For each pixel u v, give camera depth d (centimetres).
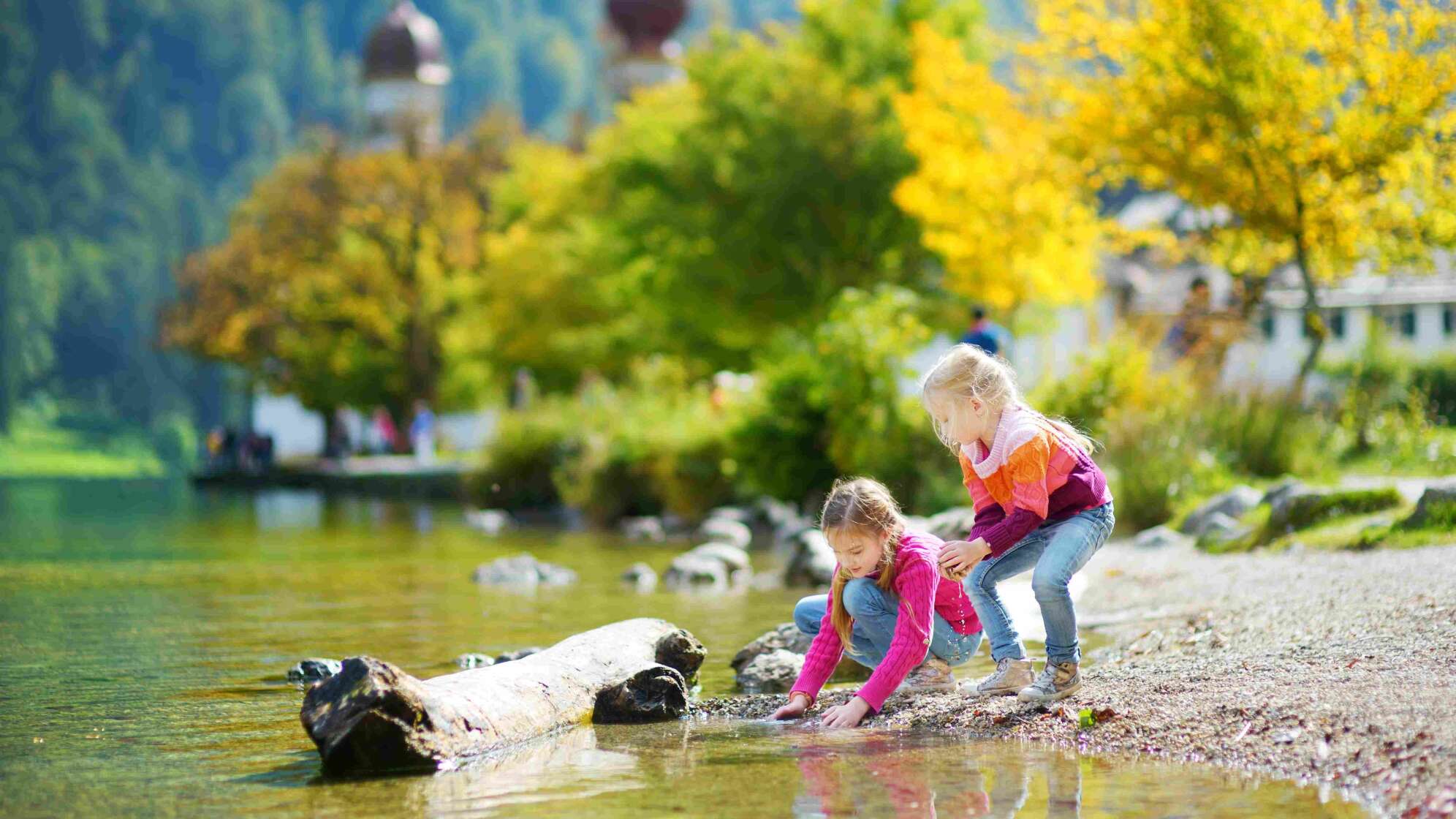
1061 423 478
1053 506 465
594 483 1927
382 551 1391
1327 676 444
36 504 2839
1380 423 1333
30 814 351
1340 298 3259
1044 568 456
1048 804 346
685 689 490
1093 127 1575
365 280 4628
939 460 1381
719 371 3269
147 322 11312
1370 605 559
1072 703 453
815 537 1030
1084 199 1811
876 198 2778
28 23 13425
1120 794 353
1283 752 380
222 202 13212
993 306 2047
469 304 4341
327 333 4797
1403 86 1393
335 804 360
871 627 484
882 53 2964
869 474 1409
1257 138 1457
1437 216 1417
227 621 782
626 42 7031
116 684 559
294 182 4969
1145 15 1504
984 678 538
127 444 10250
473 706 429
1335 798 344
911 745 422
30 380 10162
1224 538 932
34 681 568
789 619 776
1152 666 514
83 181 12256
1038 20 1605
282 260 4816
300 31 15925
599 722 475
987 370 461
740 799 356
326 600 897
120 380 11056
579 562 1240
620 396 2212
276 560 1259
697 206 3009
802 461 1617
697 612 815
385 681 407
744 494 1762
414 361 4644
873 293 2770
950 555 448
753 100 2970
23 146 12325
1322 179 1455
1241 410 1295
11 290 9969
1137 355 1329
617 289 3581
